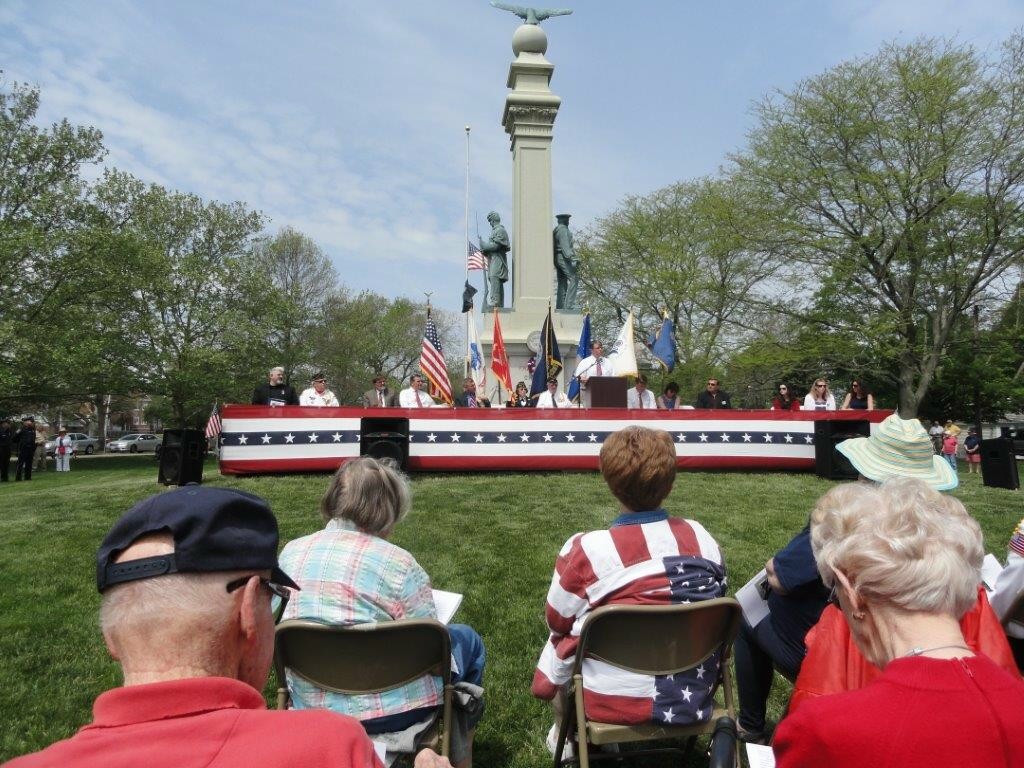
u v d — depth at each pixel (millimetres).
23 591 5477
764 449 12164
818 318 24031
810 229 22844
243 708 1131
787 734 1439
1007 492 10273
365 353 46750
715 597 2668
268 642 1274
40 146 25703
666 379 30344
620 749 3287
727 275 32250
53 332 24828
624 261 36219
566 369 18656
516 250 19203
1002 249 21281
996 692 1326
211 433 17391
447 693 2586
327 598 2475
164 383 30094
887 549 1479
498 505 8672
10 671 4117
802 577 2889
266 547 1238
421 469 11508
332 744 1100
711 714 2656
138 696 1066
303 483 9945
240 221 34250
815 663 2139
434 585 5637
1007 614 2787
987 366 23453
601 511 8391
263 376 34031
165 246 31969
